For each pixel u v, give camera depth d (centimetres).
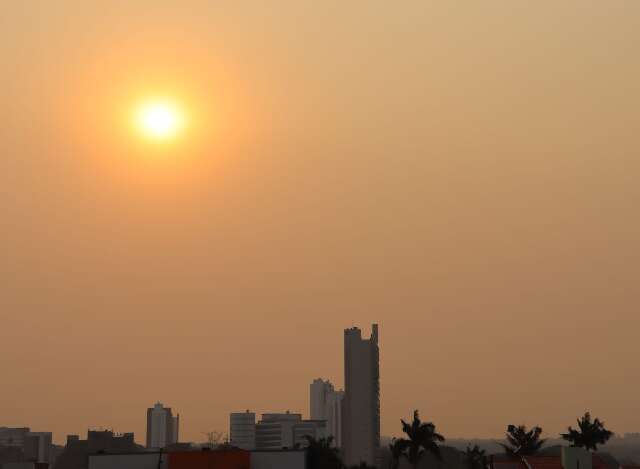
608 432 17262
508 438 18450
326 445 17500
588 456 11231
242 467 11625
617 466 13725
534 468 11388
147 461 11581
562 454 11400
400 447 17038
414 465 17075
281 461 11769
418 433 16988
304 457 11794
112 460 11550
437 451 17012
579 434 17212
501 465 11875
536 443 18275
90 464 11538
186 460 11594
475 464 19050
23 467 17188
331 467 17238
